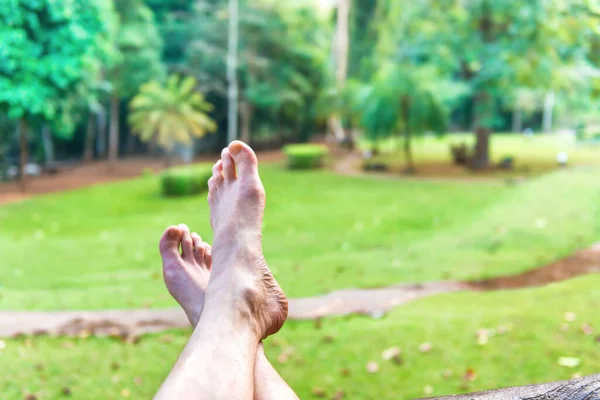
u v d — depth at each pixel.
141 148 32.28
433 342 4.35
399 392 3.60
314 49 29.59
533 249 8.09
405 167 22.28
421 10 21.14
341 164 23.88
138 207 15.49
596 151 24.98
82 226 12.81
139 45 24.14
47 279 7.70
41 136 26.56
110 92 23.75
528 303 5.26
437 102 19.64
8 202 16.02
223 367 1.17
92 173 24.56
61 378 4.01
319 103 28.78
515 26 18.42
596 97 16.27
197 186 17.27
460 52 19.73
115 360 4.39
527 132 37.09
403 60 21.27
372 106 20.41
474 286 6.54
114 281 7.48
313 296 6.26
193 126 21.34
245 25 27.14
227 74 28.22
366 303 5.91
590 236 8.42
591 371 3.60
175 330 5.21
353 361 4.17
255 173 1.82
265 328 1.47
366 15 36.28
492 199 13.61
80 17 13.66
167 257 1.99
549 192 12.15
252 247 1.65
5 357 4.41
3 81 12.81
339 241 10.20
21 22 12.32
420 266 7.51
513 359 3.89
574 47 16.77
